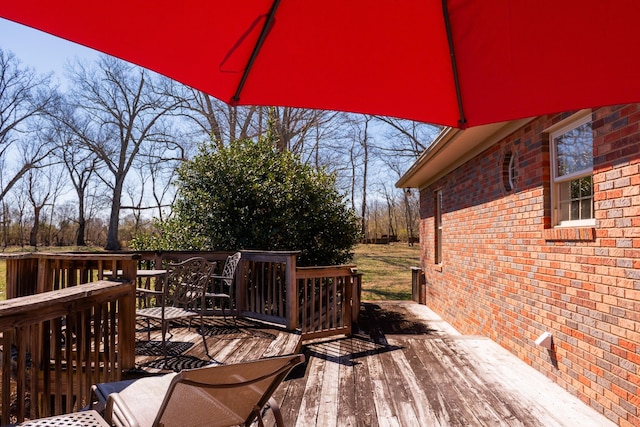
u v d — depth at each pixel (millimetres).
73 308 3324
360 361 5336
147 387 2719
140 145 28547
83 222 33094
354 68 1737
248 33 1500
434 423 3578
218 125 22359
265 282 8250
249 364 2229
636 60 1617
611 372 3715
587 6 1417
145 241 9773
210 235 8711
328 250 9195
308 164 9758
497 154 6367
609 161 3809
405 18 1523
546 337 4684
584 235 4129
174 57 1552
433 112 2004
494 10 1467
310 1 1445
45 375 3154
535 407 3945
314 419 3641
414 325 8820
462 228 8102
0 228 32938
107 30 1407
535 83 1768
